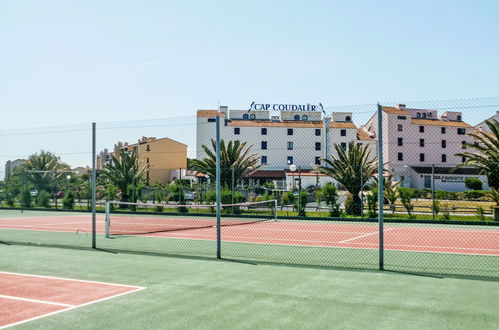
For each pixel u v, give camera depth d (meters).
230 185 29.92
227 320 5.67
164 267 9.48
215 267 9.47
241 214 25.75
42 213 29.20
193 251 11.98
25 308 6.32
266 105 83.88
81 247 12.66
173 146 70.50
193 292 7.20
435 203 23.16
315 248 12.61
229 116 82.00
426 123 79.44
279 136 77.81
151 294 7.07
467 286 7.57
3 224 21.33
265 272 8.87
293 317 5.79
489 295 6.93
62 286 7.71
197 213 25.97
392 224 20.47
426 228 18.52
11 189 35.22
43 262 10.20
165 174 69.25
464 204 29.62
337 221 22.31
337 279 8.16
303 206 25.27
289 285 7.68
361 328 5.33
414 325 5.45
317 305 6.37
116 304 6.49
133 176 29.12
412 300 6.63
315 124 79.50
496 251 11.97
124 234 16.48
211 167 30.75
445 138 80.06
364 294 7.00
